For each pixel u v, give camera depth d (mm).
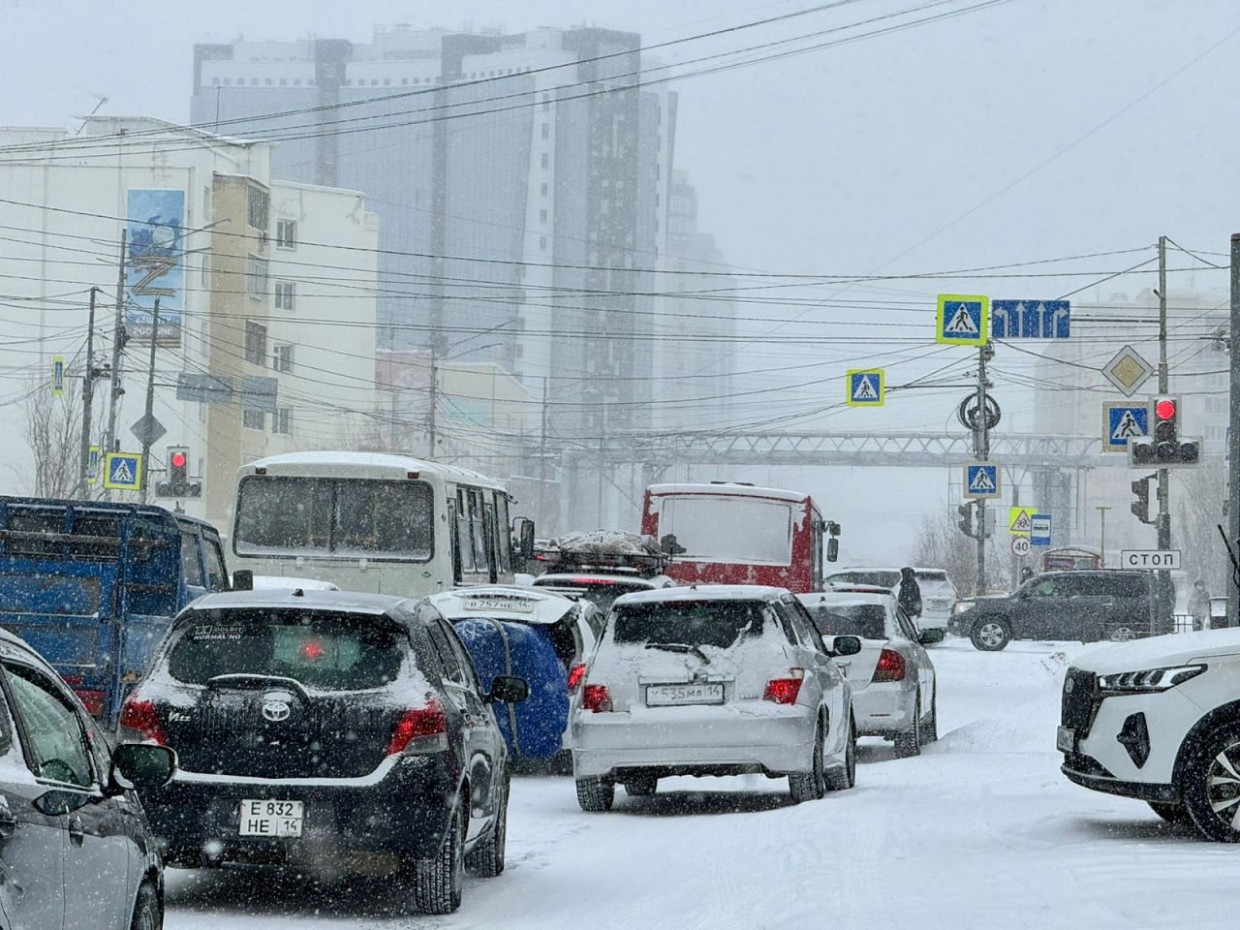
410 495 44031
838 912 16547
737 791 31234
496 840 20828
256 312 169750
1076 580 97125
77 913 10953
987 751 39750
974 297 68875
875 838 22328
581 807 27672
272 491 44219
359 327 191125
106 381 159750
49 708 11680
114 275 162625
